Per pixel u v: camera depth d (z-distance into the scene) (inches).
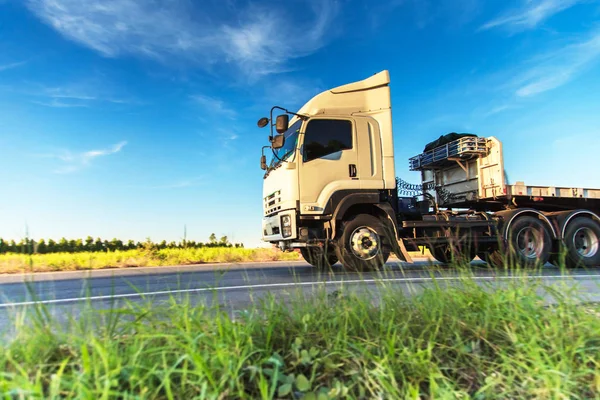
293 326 84.2
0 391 50.5
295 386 63.1
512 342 79.5
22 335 70.7
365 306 92.9
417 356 70.1
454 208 352.8
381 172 283.1
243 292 176.7
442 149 343.6
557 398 63.2
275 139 262.1
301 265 361.4
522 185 319.0
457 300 100.0
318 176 268.4
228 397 56.9
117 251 409.7
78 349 65.9
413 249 287.4
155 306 94.8
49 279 270.2
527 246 313.3
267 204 309.7
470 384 68.8
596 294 132.3
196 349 62.7
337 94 287.0
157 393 54.8
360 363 69.4
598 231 326.6
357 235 268.4
